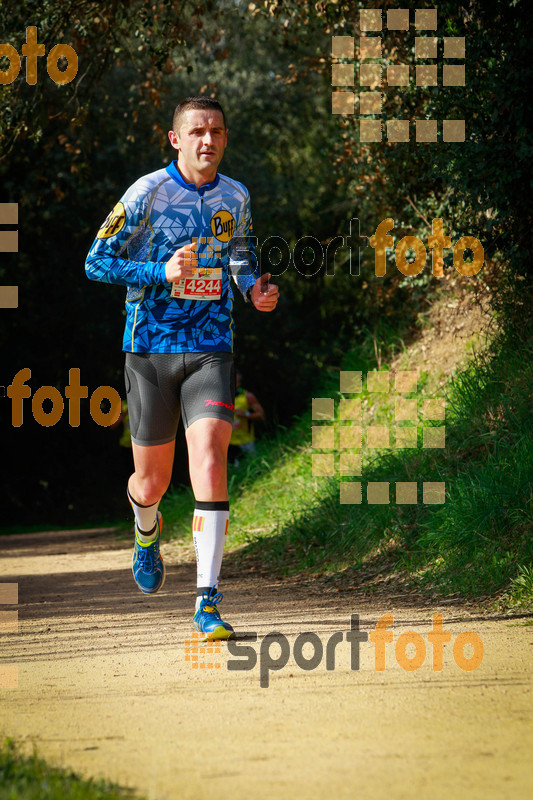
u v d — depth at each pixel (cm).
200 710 670
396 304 2536
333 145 2750
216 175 1005
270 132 4862
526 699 673
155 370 997
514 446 1454
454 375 1942
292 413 4969
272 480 2338
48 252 4644
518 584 1155
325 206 4638
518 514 1300
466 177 1697
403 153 2038
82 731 626
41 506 5134
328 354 4766
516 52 1638
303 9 2228
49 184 4206
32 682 798
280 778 511
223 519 976
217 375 992
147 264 962
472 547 1306
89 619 1195
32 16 1964
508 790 483
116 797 476
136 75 3838
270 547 1834
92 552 2464
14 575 1897
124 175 4353
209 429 979
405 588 1309
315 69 2456
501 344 1814
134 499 1052
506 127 1662
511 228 1753
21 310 4728
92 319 4741
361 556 1535
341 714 643
